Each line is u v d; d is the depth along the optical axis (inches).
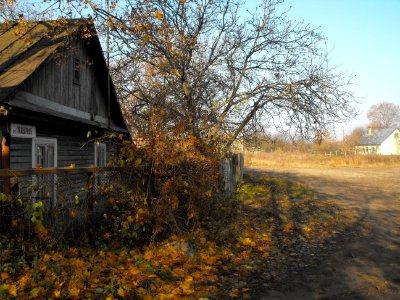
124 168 267.9
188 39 522.6
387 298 200.8
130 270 215.9
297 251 300.4
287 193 691.4
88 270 209.3
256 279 229.8
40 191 212.7
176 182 287.6
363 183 975.0
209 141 413.7
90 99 523.5
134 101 650.8
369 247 317.1
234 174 689.0
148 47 535.5
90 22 422.6
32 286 172.9
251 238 328.2
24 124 341.4
